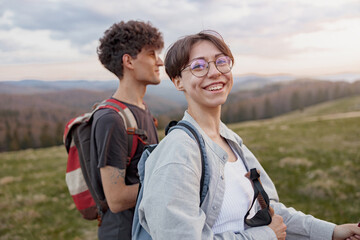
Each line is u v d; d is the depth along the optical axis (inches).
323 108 4170.8
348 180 311.7
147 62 99.0
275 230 58.3
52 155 764.6
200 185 54.5
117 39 97.0
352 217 218.1
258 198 60.2
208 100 59.6
